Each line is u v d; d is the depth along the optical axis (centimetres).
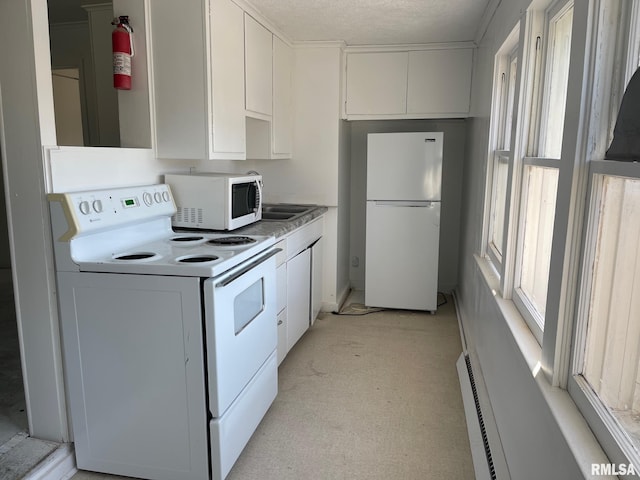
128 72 240
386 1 280
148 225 238
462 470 205
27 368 203
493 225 289
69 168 197
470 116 382
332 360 316
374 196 400
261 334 229
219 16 248
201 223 260
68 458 199
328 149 392
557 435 115
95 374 192
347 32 350
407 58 387
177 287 178
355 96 397
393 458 213
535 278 191
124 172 232
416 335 361
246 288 207
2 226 442
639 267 101
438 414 250
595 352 119
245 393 211
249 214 288
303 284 336
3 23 178
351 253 479
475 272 310
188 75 240
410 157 390
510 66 266
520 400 161
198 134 244
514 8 220
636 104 96
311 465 208
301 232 327
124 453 195
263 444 223
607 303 114
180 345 181
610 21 113
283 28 340
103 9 288
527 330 175
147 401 188
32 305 197
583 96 118
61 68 401
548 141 188
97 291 186
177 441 188
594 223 117
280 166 401
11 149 187
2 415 224
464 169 432
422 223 396
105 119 299
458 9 294
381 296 412
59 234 188
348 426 238
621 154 102
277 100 352
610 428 100
